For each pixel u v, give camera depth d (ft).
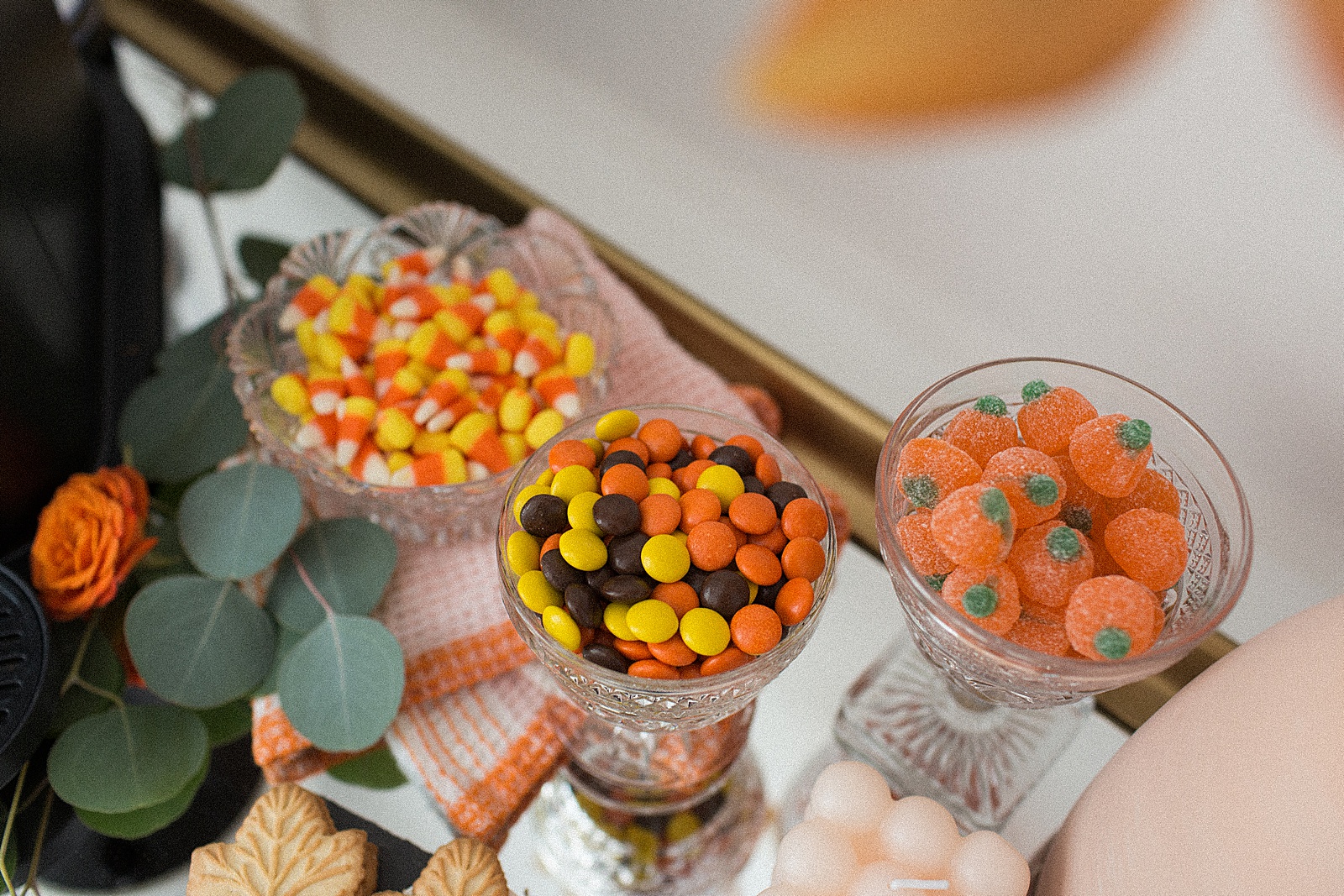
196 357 1.68
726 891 1.47
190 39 2.22
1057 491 1.19
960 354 1.74
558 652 1.24
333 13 2.13
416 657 1.50
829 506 1.59
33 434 1.52
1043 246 1.58
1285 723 1.08
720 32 1.69
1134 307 1.56
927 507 1.23
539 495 1.27
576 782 1.53
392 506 1.55
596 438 1.37
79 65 1.78
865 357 1.83
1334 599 1.15
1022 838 1.47
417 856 1.42
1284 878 1.04
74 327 1.63
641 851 1.49
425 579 1.56
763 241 1.85
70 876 1.44
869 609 1.65
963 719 1.52
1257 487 1.58
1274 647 1.14
